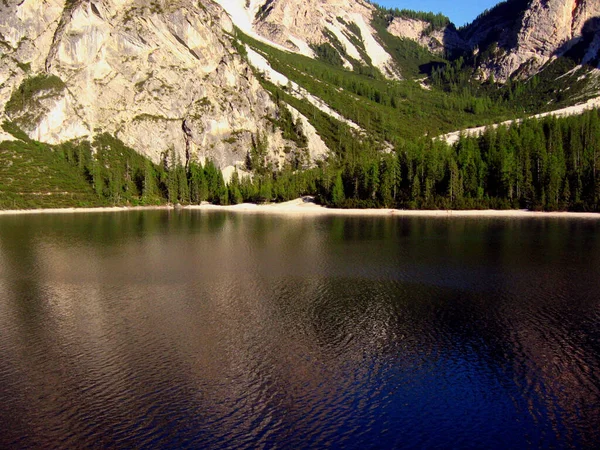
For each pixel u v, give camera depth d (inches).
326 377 1100.5
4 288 1895.9
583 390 1039.0
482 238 3164.4
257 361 1185.4
